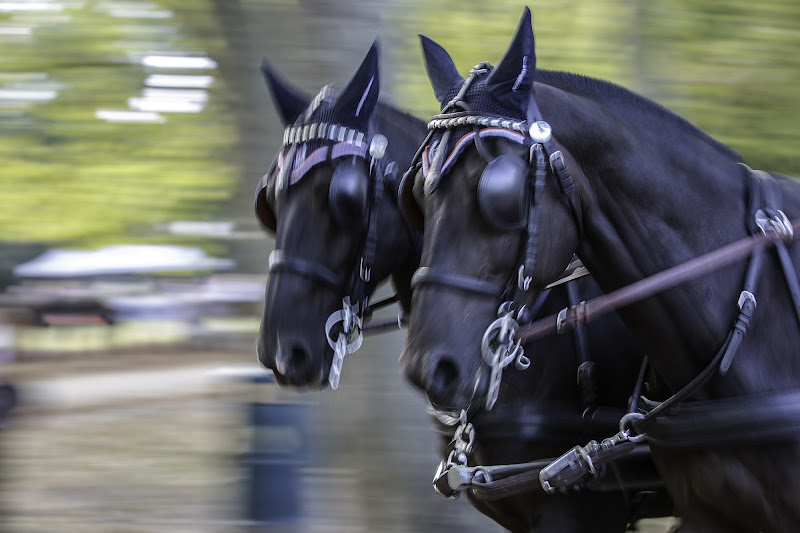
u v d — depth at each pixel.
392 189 6.18
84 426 17.81
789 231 4.88
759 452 4.80
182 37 12.00
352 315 6.02
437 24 11.23
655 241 4.89
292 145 6.05
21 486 13.74
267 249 9.13
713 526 5.08
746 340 4.89
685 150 5.05
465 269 4.54
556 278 4.80
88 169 12.59
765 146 11.75
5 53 12.13
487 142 4.59
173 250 21.06
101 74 12.21
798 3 11.50
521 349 4.91
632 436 5.25
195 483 13.88
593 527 5.90
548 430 5.95
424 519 8.20
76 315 26.09
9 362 23.58
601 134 4.85
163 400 20.12
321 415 8.49
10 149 12.45
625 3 11.59
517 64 4.67
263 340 5.92
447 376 4.46
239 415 15.26
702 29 11.53
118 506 12.71
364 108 6.08
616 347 5.95
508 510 6.18
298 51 8.48
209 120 12.38
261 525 9.44
